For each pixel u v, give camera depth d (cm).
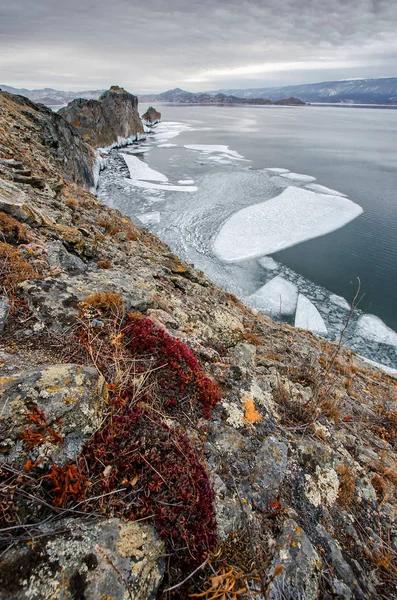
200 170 5791
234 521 243
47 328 319
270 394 422
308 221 3588
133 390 275
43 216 643
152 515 205
